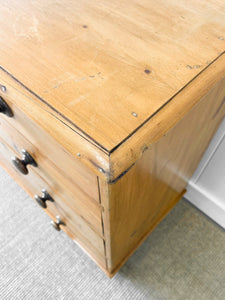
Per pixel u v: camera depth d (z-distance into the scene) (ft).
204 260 2.70
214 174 2.61
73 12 1.38
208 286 2.53
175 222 2.98
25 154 1.60
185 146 1.54
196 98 1.01
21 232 2.90
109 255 1.81
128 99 0.94
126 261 2.68
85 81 1.01
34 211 3.06
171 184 2.04
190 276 2.59
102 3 1.46
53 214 2.70
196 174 2.79
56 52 1.13
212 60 1.13
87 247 2.46
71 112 0.90
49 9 1.40
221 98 1.48
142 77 1.03
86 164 0.82
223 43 1.22
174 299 2.45
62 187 1.51
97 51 1.14
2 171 3.40
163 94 0.97
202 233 2.90
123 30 1.27
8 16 1.35
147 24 1.32
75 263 2.68
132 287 2.52
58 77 1.02
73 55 1.12
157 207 2.25
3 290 2.52
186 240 2.84
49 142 1.08
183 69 1.08
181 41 1.22
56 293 2.50
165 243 2.82
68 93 0.96
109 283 2.55
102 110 0.91
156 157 1.16
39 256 2.73
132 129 0.85
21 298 2.47
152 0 1.51
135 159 0.83
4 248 2.78
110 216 1.13
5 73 1.04
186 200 3.17
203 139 1.86
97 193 1.01
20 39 1.20
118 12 1.40
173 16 1.39
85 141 0.83
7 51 1.13
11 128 1.50
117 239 1.61
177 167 1.78
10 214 3.03
